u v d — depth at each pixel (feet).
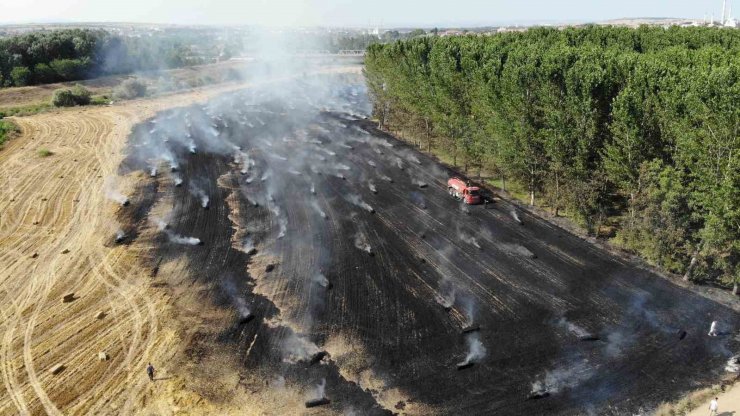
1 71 456.04
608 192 189.47
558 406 104.22
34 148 277.85
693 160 138.82
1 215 194.59
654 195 143.54
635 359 116.06
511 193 212.43
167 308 136.77
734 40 228.43
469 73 220.23
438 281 149.07
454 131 236.22
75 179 231.91
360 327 129.70
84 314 134.72
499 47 237.45
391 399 107.24
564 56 183.01
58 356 119.24
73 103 398.62
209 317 133.69
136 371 114.32
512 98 185.88
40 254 165.68
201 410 103.71
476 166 245.45
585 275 149.69
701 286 142.41
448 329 128.16
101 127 324.39
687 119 134.31
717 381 108.58
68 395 107.76
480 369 114.83
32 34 533.96
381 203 205.46
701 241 138.51
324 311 136.36
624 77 166.40
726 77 126.62
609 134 167.73
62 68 481.87
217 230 182.50
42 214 195.42
